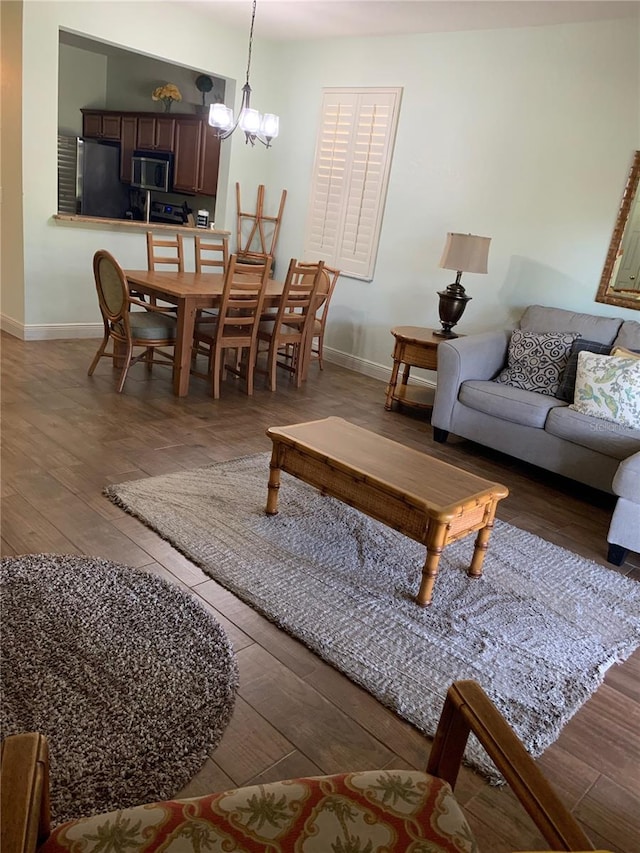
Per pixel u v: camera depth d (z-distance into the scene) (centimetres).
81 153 737
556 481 390
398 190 534
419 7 430
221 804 101
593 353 376
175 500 292
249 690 188
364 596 242
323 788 106
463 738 112
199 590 232
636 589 275
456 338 440
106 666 188
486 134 474
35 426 355
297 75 591
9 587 216
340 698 190
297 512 300
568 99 430
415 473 254
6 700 170
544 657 220
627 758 181
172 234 589
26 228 499
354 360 588
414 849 96
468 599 249
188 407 422
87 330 560
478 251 442
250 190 633
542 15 412
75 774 152
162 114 714
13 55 470
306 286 476
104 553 245
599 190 425
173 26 530
